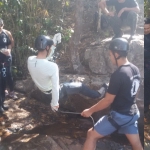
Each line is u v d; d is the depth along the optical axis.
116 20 3.09
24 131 3.28
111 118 2.44
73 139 3.11
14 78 4.12
